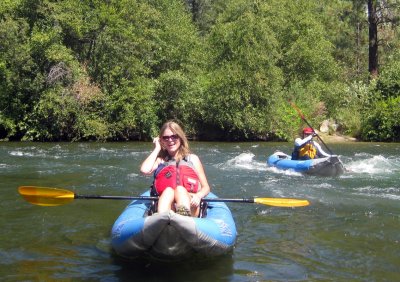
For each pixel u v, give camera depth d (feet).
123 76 63.77
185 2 122.11
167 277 12.35
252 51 67.97
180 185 14.65
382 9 87.10
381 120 68.90
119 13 63.52
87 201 21.45
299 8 84.69
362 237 16.34
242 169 34.24
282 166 33.73
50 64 60.08
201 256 13.43
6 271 12.79
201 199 15.40
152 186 15.62
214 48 72.23
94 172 31.04
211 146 57.06
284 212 20.08
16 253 14.30
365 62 107.14
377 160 41.78
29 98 60.59
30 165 34.42
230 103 67.41
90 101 60.85
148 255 13.21
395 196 23.88
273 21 82.17
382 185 27.43
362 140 70.44
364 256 14.30
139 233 12.64
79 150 47.67
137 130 65.41
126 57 62.95
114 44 62.64
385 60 98.12
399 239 16.11
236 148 54.08
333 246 15.28
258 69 68.33
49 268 13.02
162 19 76.54
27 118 60.23
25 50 58.23
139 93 62.64
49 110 59.62
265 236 16.34
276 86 69.41
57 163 35.91
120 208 20.17
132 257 13.48
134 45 64.39
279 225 17.88
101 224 17.63
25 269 12.94
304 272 12.87
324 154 34.01
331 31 99.55
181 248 12.86
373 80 77.82
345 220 18.71
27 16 61.36
